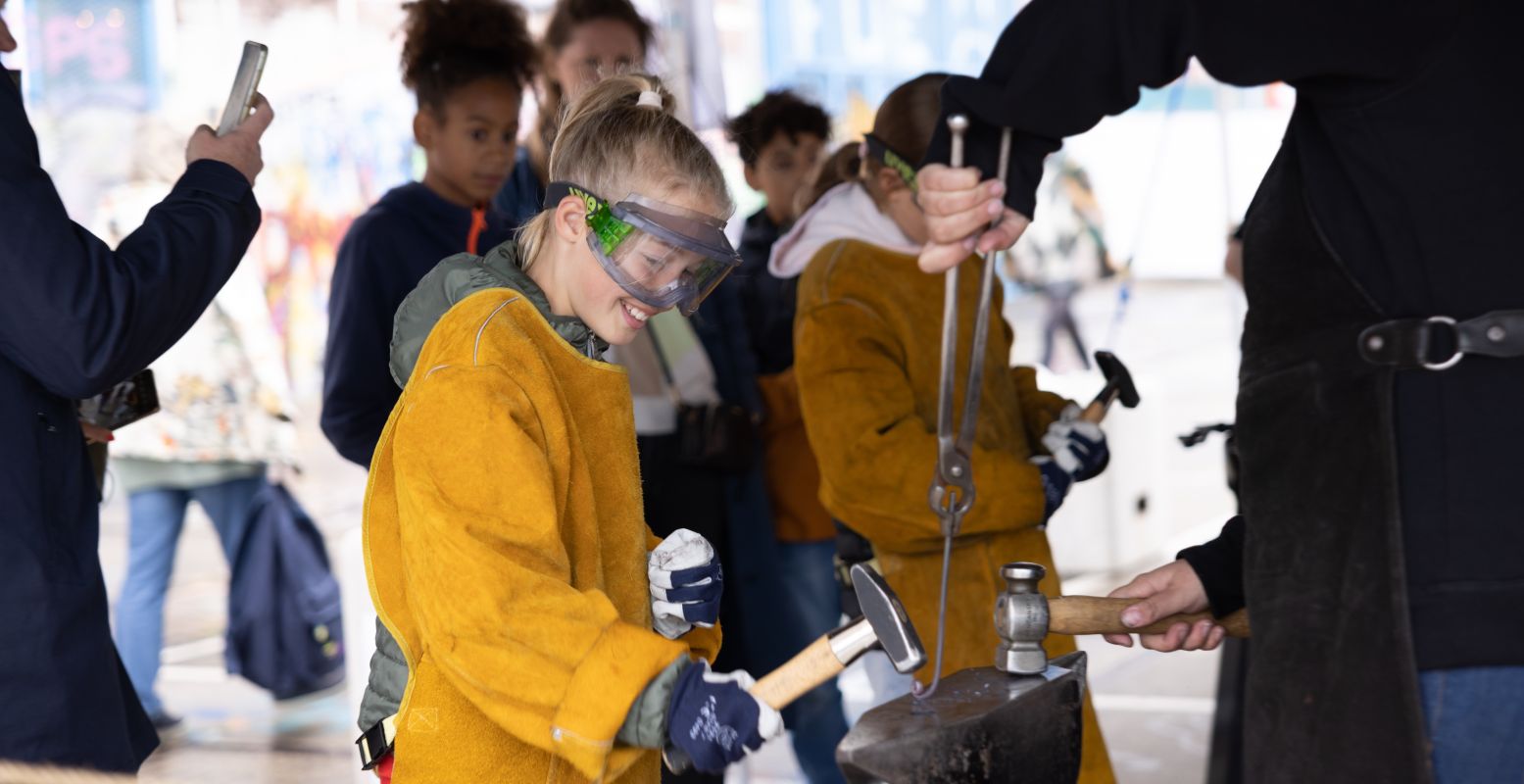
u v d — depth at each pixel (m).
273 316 8.37
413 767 1.73
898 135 2.55
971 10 6.94
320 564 4.79
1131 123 8.76
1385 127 1.40
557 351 1.79
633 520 1.86
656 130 1.76
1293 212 1.50
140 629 4.53
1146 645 1.79
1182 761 4.16
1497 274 1.37
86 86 5.99
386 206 3.20
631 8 3.69
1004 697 1.54
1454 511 1.38
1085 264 8.91
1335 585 1.44
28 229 1.85
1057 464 2.61
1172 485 8.22
